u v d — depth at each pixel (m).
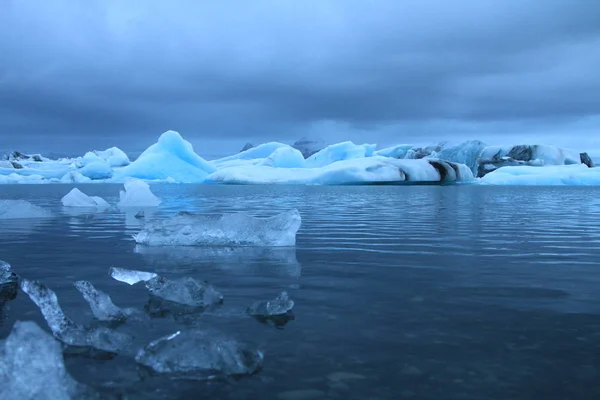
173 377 1.51
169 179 32.12
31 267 3.42
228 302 2.46
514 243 4.68
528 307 2.35
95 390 1.39
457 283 2.90
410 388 1.43
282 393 1.40
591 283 2.90
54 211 8.96
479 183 30.67
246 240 4.56
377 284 2.88
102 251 4.19
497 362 1.63
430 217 7.74
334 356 1.69
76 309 2.30
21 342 1.42
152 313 2.25
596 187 27.33
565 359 1.66
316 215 8.14
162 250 4.25
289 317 2.18
